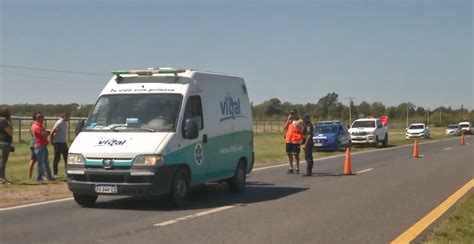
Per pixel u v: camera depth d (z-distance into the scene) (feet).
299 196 52.34
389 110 508.53
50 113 168.04
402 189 57.21
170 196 43.55
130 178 41.70
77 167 42.68
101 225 37.45
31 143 64.28
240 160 55.42
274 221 39.14
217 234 34.63
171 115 44.83
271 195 53.06
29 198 50.34
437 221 38.91
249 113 57.82
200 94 48.29
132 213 42.19
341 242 32.76
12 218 40.06
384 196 52.08
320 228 36.78
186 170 45.32
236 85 55.57
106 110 46.26
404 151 128.16
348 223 38.52
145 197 50.67
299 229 36.42
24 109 200.54
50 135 66.80
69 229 36.06
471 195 51.24
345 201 48.93
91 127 45.44
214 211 43.27
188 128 44.50
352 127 149.89
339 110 424.87
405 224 38.11
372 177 69.72
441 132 321.32
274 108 426.10
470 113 508.12
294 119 75.31
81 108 155.22
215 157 49.83
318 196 52.31
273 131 257.96
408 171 77.30
